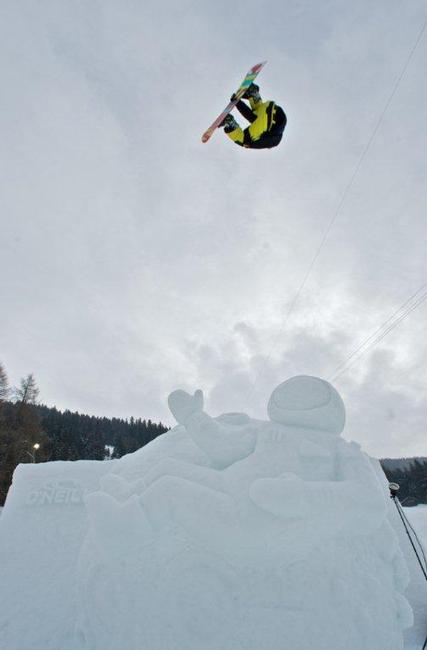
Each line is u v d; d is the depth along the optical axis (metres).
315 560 2.81
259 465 3.01
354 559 2.97
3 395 30.86
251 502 2.69
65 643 3.77
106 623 2.81
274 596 2.65
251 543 2.62
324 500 2.72
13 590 4.16
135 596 2.77
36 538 4.59
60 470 5.22
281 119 5.92
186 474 2.96
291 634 2.57
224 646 2.52
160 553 2.84
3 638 3.83
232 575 2.70
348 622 2.68
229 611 2.60
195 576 2.69
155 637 2.61
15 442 27.19
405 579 3.26
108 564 2.97
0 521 4.72
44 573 4.30
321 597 2.69
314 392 3.59
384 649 2.77
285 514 2.62
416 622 4.36
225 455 3.22
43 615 3.99
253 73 6.26
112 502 2.73
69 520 4.77
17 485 5.06
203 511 2.62
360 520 2.82
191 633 2.55
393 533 3.32
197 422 3.31
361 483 2.92
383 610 2.88
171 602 2.64
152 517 2.67
